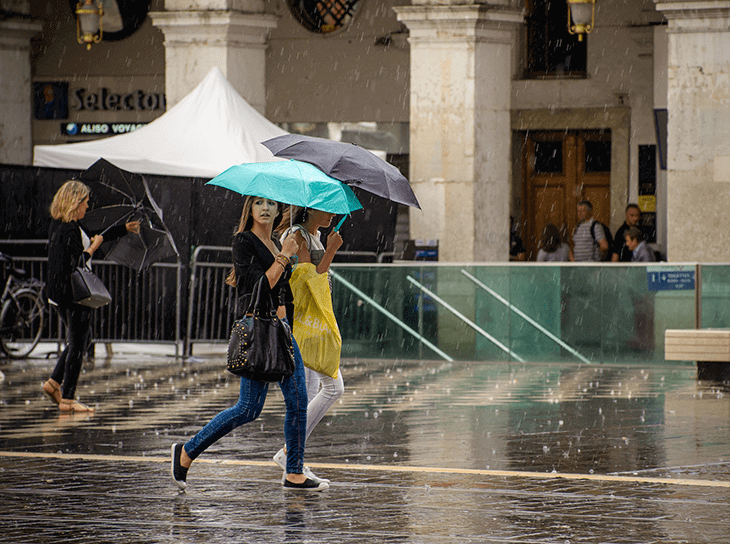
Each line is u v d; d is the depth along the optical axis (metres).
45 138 41.06
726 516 9.66
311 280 10.92
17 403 17.30
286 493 10.62
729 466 12.01
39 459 12.45
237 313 10.48
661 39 32.84
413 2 28.55
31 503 10.20
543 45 37.56
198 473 11.63
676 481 11.18
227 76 29.92
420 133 29.00
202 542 8.83
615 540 8.87
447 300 24.50
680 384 20.03
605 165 37.97
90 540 8.89
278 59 39.06
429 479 11.32
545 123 37.53
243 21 30.00
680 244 25.91
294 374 10.73
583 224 30.97
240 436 14.05
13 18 34.19
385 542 8.82
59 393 16.48
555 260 31.12
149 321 24.77
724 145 25.47
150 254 22.00
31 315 24.66
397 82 37.97
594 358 23.53
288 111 39.06
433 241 28.98
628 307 23.23
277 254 10.42
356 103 38.44
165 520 9.55
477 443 13.55
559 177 38.41
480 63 28.55
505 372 22.25
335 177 10.66
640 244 28.22
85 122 40.69
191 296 24.69
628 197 36.84
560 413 16.22
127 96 40.22
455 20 28.27
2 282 24.12
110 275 24.66
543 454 12.77
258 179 10.38
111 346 25.48
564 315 23.67
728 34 25.30
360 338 25.16
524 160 38.69
